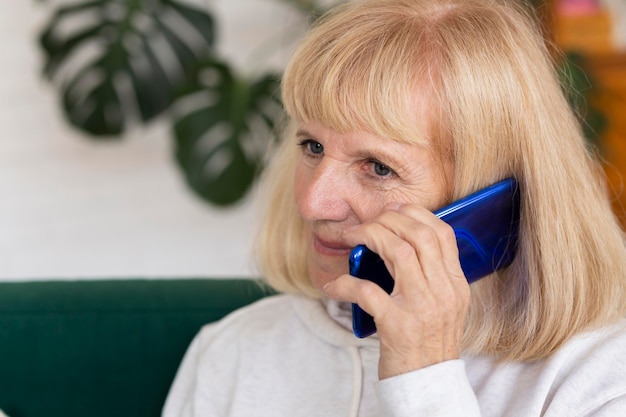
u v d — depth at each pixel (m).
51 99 2.37
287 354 1.06
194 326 1.24
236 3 2.38
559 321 0.89
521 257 0.91
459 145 0.86
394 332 0.79
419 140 0.85
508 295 0.93
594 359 0.87
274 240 1.11
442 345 0.80
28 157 2.40
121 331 1.23
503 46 0.88
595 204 0.93
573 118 0.97
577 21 2.12
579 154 0.95
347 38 0.86
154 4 2.02
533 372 0.90
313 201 0.88
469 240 0.88
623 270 0.93
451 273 0.81
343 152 0.87
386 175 0.88
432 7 0.90
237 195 1.86
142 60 2.01
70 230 2.46
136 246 2.50
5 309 1.22
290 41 2.27
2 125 2.37
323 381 1.02
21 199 2.42
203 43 2.04
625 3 2.13
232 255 2.53
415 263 0.79
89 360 1.23
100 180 2.45
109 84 2.00
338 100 0.84
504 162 0.89
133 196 2.47
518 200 0.90
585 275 0.90
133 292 1.25
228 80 1.87
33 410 1.22
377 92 0.83
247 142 1.85
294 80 0.89
